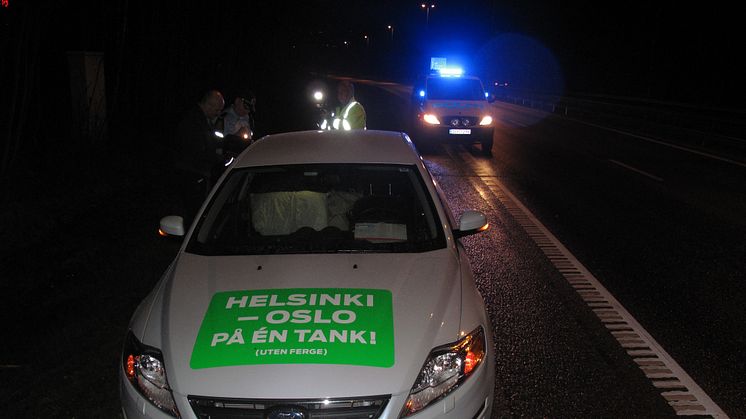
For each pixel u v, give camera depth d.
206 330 2.93
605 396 3.82
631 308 5.18
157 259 6.30
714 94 33.69
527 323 4.87
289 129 18.52
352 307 3.05
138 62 14.84
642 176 11.45
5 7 8.02
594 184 10.63
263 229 4.14
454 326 2.98
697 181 10.98
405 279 3.31
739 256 6.61
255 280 3.31
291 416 2.62
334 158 4.27
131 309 5.09
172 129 14.43
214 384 2.67
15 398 3.76
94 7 12.77
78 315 4.96
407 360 2.76
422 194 4.04
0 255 6.21
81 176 8.99
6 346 4.43
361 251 3.63
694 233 7.53
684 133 17.89
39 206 7.48
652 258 6.53
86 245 6.64
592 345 4.50
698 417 3.60
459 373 2.83
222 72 23.88
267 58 34.88
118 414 3.59
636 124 21.59
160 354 2.87
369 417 2.66
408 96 36.72
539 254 6.64
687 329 4.78
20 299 5.25
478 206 8.92
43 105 12.77
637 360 4.27
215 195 4.03
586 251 6.76
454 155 14.05
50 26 12.51
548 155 14.16
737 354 4.38
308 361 2.72
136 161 10.48
